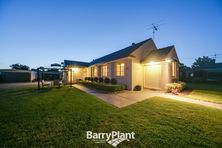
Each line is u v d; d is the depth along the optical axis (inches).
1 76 1200.8
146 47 623.5
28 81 1290.6
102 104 293.6
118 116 212.1
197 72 1155.9
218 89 539.2
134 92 487.8
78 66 1013.2
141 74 584.7
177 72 612.4
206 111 235.1
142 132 155.9
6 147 126.5
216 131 157.2
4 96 406.9
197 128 165.3
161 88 509.0
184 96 388.2
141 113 227.5
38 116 212.4
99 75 824.3
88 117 207.6
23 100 342.3
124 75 582.6
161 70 510.9
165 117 206.2
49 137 144.7
